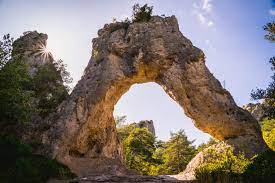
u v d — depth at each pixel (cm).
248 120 3062
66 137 3055
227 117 3098
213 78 3303
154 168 4766
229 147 2938
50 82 3656
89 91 3334
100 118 3444
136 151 5188
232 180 1809
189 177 2328
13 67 2567
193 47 3447
